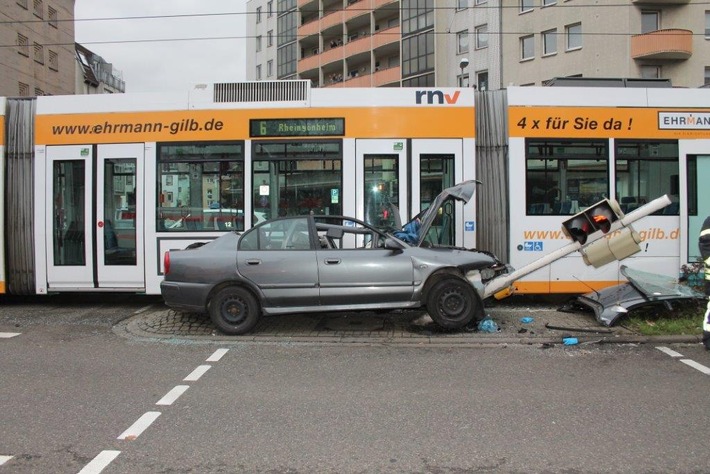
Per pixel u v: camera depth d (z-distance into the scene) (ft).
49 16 150.51
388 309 24.63
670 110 30.53
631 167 30.27
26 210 31.19
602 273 29.73
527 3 118.21
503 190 30.22
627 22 102.99
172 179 30.66
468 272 24.93
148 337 24.62
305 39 186.19
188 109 30.76
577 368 19.85
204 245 25.41
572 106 30.32
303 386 17.93
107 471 12.02
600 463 12.30
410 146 30.17
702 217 30.37
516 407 15.89
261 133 30.40
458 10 131.34
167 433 14.11
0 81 128.77
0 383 18.22
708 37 104.88
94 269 30.73
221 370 19.74
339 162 30.22
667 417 15.02
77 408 15.92
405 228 26.96
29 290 31.07
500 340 23.61
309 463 12.42
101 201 30.78
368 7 158.61
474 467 12.17
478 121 30.48
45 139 31.22
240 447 13.28
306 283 24.18
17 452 12.98
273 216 30.25
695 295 25.32
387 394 17.11
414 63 142.82
